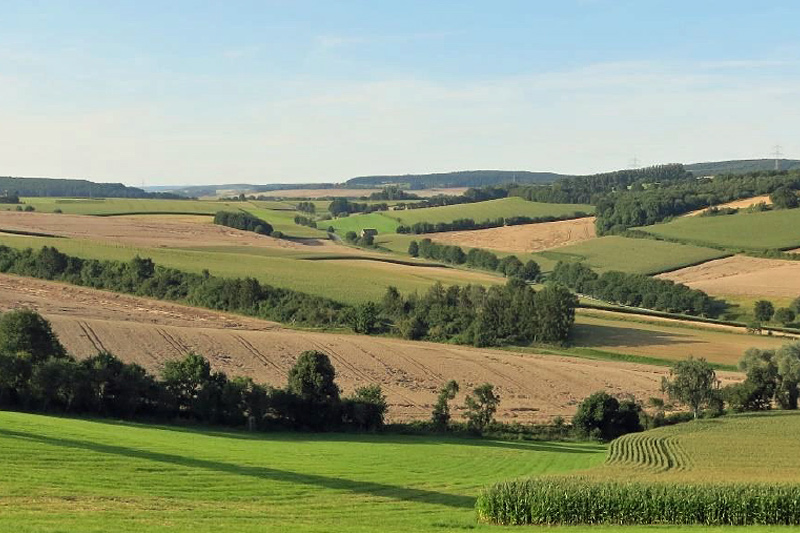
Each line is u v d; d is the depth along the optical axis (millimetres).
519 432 91938
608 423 94000
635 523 48469
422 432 89438
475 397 104375
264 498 49031
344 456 69000
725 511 48250
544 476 55750
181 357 105312
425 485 58812
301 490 52500
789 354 113500
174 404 81500
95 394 77375
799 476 61500
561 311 137875
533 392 108375
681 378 103750
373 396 89750
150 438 65438
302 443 75625
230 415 82812
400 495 54375
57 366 76000
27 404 75500
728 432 90188
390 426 89438
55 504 40812
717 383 106750
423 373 112875
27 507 39594
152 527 37625
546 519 47906
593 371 120000
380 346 123812
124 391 78312
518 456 76562
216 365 104750
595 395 94938
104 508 41062
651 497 48625
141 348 107188
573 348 135375
